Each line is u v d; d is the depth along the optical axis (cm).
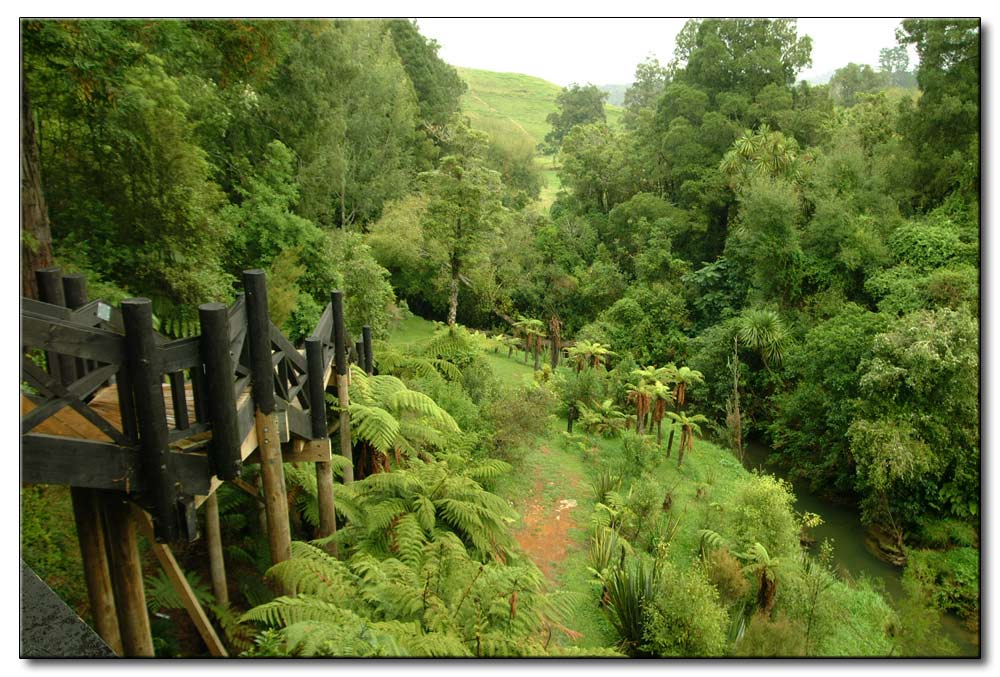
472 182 1958
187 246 1028
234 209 1348
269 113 1842
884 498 1323
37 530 488
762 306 2094
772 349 1877
